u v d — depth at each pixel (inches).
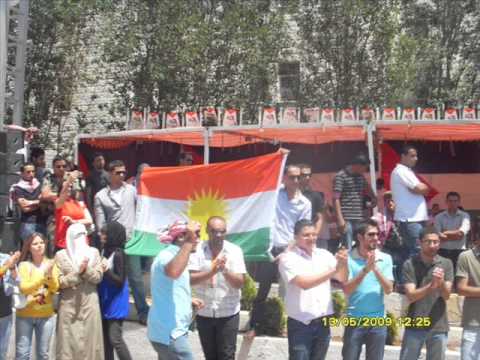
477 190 628.4
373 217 422.9
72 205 406.0
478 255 311.7
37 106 726.5
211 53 699.4
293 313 282.0
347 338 298.0
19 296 325.7
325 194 616.7
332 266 286.2
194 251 262.8
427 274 300.2
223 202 356.8
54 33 717.9
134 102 709.9
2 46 467.8
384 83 701.3
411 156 417.4
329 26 706.8
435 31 737.6
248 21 702.5
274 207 346.6
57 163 452.1
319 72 722.8
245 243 348.5
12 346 385.7
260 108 709.3
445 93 719.1
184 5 703.7
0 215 385.7
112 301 325.1
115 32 714.2
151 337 265.9
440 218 452.1
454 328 379.2
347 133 539.8
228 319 289.4
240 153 647.1
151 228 366.0
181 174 365.4
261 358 356.8
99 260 318.7
